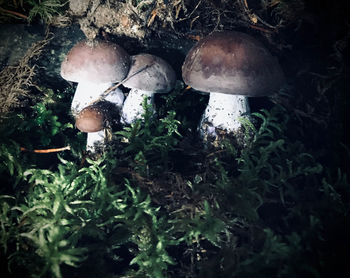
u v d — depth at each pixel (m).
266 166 0.21
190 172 0.23
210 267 0.18
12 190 0.22
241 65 0.20
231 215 0.20
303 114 0.25
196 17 0.27
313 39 0.25
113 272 0.19
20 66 0.26
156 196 0.21
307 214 0.19
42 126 0.25
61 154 0.25
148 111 0.24
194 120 0.28
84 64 0.22
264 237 0.18
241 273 0.16
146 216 0.20
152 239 0.19
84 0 0.25
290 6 0.25
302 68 0.25
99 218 0.20
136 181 0.21
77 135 0.26
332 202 0.19
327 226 0.18
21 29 0.27
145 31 0.26
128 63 0.24
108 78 0.23
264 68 0.20
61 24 0.27
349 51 0.23
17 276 0.17
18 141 0.24
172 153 0.24
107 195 0.20
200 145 0.24
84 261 0.18
